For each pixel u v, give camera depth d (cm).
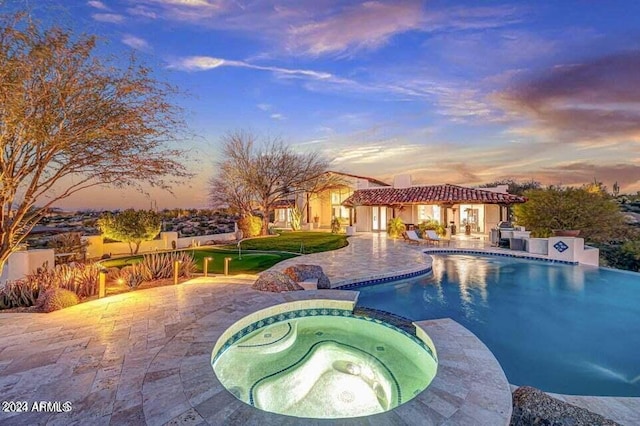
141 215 1700
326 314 786
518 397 375
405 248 1772
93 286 830
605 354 614
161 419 329
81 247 1442
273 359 594
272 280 889
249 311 685
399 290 1041
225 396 373
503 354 611
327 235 2562
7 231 801
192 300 770
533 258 1514
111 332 570
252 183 2839
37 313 678
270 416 336
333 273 1131
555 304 903
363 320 772
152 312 681
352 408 466
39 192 820
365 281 1085
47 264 974
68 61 692
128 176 884
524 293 1007
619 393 482
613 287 1080
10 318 642
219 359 559
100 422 324
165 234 1997
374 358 607
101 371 429
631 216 2272
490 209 2417
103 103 759
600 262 1892
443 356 481
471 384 400
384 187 3030
